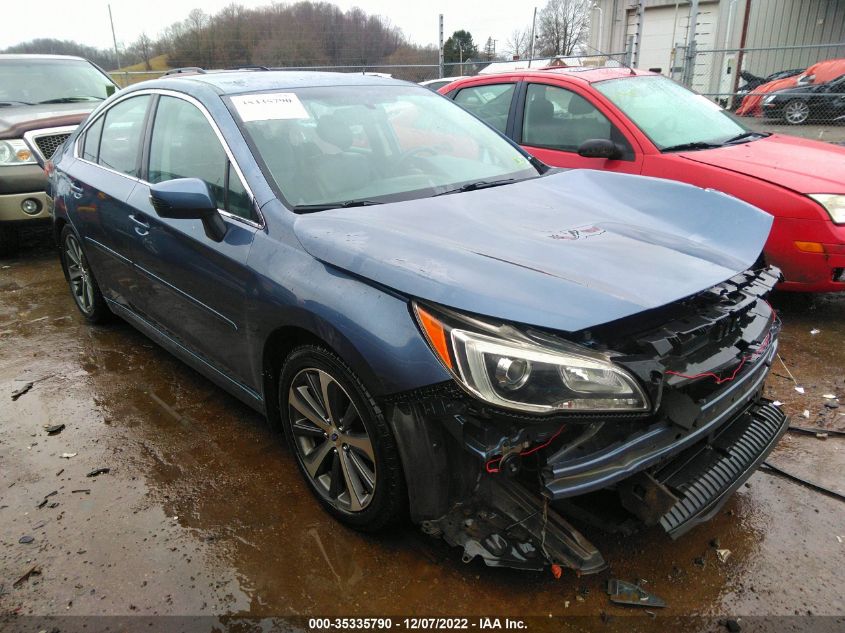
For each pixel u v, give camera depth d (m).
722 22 17.69
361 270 2.13
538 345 1.82
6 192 6.10
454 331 1.89
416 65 11.92
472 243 2.23
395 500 2.17
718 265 2.22
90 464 2.92
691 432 2.05
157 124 3.35
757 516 2.51
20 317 4.83
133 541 2.42
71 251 4.50
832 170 4.16
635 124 4.73
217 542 2.41
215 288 2.76
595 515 2.06
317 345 2.32
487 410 1.83
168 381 3.71
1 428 3.23
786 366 3.76
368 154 2.99
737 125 5.25
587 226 2.48
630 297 1.91
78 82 7.73
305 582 2.21
